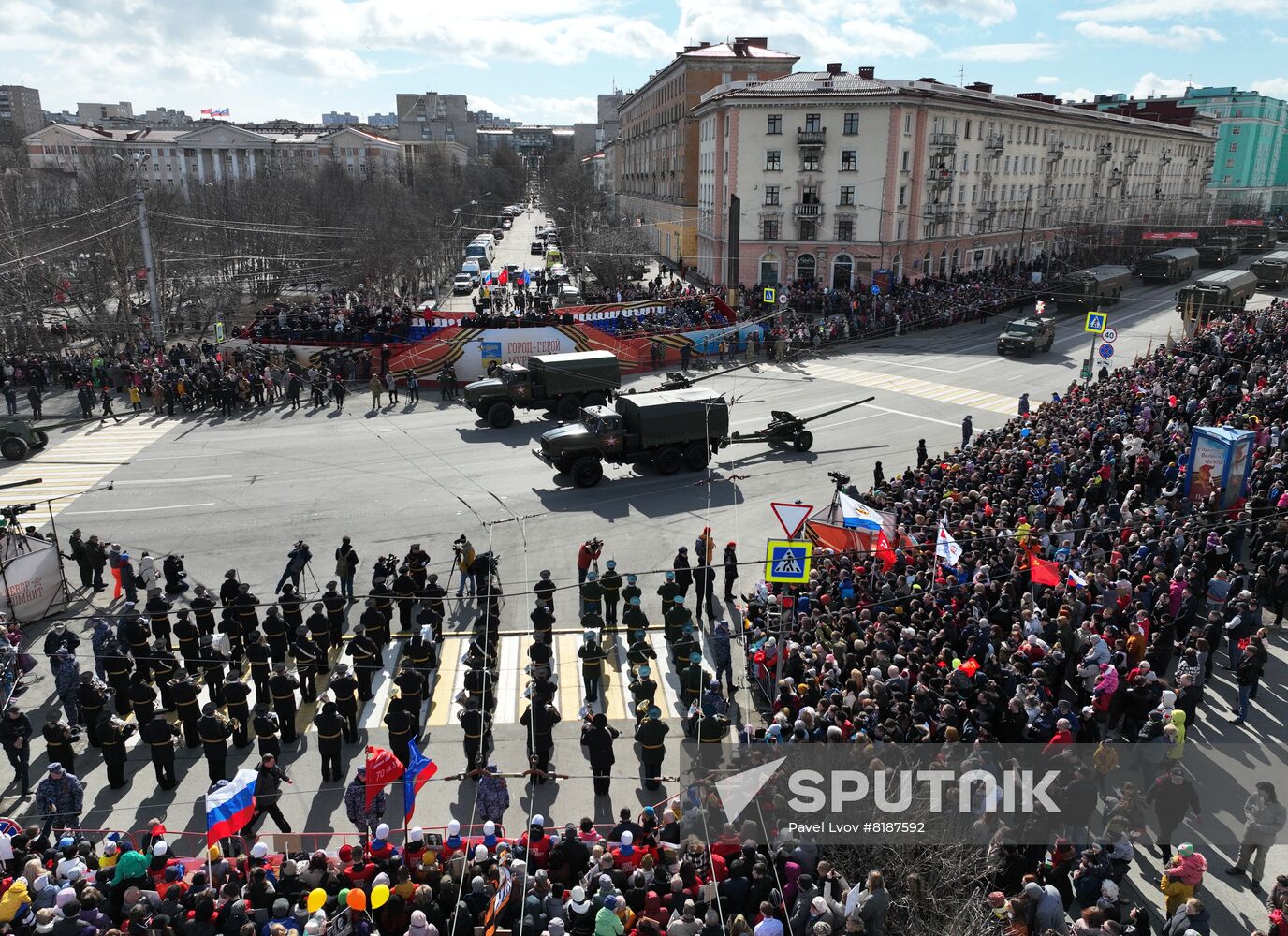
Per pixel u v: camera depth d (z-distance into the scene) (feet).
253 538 81.71
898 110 201.67
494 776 42.60
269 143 442.91
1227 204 369.91
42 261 167.63
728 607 69.05
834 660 49.62
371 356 141.18
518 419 121.39
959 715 44.47
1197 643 51.80
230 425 118.32
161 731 47.06
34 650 62.80
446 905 33.83
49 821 44.16
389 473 99.30
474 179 470.80
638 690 50.67
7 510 68.90
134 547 79.71
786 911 34.63
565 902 34.76
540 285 239.30
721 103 216.95
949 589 57.67
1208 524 65.67
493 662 59.52
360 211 248.11
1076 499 76.54
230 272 228.02
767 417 120.98
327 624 58.03
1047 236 277.03
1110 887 34.19
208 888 33.32
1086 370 127.34
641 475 99.40
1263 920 37.73
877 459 104.01
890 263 212.84
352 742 52.16
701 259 267.39
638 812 45.96
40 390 133.80
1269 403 91.45
